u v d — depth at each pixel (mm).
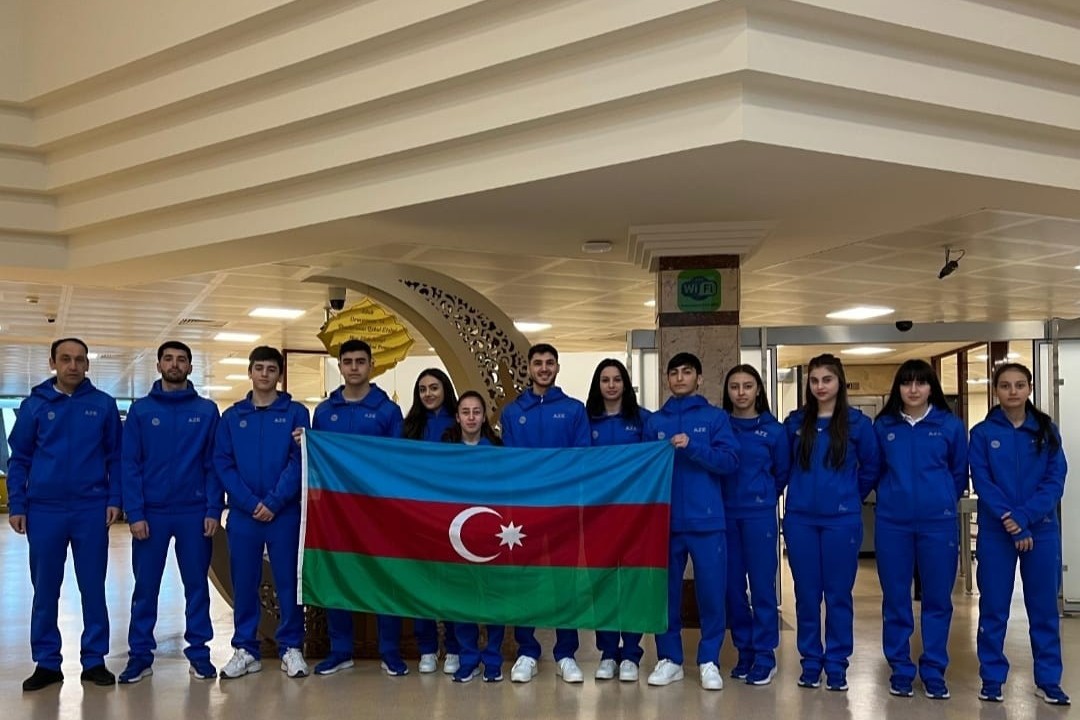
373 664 5625
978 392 17766
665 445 5055
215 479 5383
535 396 5422
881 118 4902
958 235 8211
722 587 5125
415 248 8555
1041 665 4848
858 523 5059
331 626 5430
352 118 5625
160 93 6281
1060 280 10297
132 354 16094
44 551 5188
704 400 5262
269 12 5578
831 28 4590
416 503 5262
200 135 6195
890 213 6074
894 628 5004
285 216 6090
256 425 5352
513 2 4875
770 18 4449
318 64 5582
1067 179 5461
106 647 5348
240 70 5828
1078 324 7797
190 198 6414
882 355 12102
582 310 12398
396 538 5258
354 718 4570
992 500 4805
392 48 5340
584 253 7375
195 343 14922
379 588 5242
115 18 6477
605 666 5297
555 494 5168
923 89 4820
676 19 4484
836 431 4996
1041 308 12234
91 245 7336
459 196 5406
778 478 5258
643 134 4797
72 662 5875
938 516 4918
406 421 5676
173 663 5742
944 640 4961
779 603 8148
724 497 5277
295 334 14055
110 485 5363
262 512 5227
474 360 7375
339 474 5316
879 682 5246
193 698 4918
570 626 5086
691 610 6926
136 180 6781
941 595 4949
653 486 5043
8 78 6984
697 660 5363
